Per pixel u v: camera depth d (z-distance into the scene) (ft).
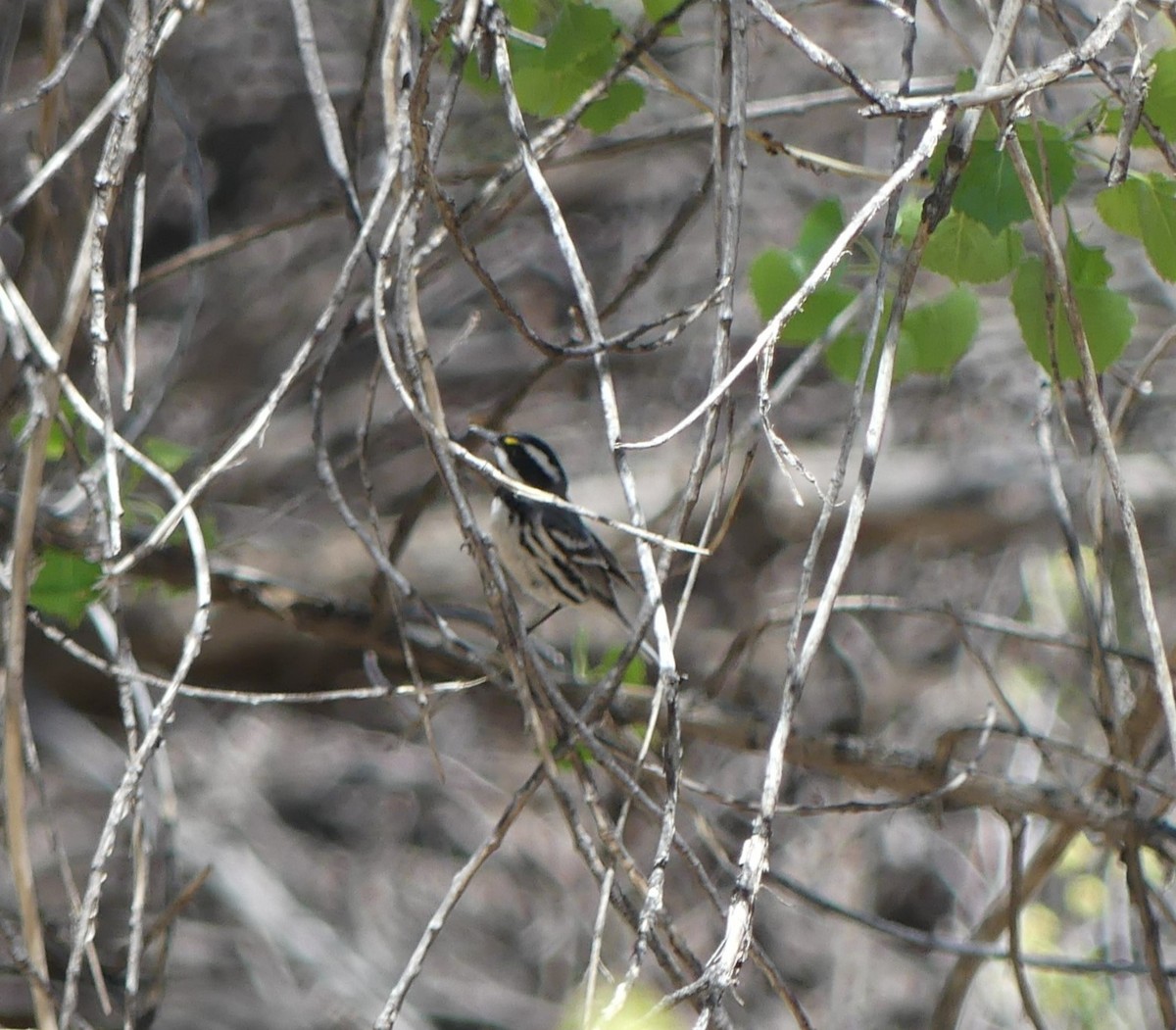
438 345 68.23
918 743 57.41
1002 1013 44.68
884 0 21.67
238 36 68.74
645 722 31.07
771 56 60.85
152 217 58.80
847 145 63.26
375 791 62.90
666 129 32.53
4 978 48.24
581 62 26.22
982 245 24.84
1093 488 35.86
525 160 20.35
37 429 19.40
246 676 50.80
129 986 20.65
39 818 54.24
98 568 26.71
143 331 68.23
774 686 60.29
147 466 21.27
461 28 20.38
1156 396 59.77
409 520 32.09
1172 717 19.72
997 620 37.01
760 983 54.44
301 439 66.03
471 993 56.39
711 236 67.56
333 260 70.69
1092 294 24.63
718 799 28.58
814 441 63.46
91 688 54.44
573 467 64.18
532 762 63.16
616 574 41.01
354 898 59.36
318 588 57.62
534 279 69.82
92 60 61.67
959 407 64.18
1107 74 21.38
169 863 28.43
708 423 19.89
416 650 33.76
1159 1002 26.09
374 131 66.69
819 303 25.38
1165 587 59.88
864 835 56.65
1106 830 30.99
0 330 38.14
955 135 20.39
